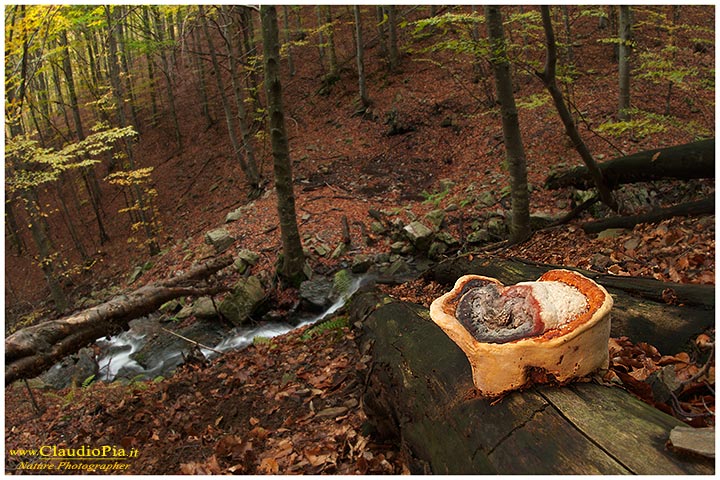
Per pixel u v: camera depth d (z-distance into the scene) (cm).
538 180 936
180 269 989
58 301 1113
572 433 149
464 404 191
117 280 1212
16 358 387
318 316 774
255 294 783
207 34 1291
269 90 755
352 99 1659
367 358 348
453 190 1070
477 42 522
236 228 1070
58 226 1756
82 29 1303
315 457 283
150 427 382
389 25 1686
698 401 189
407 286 615
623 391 166
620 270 399
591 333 157
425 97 1487
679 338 236
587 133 1030
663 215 468
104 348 779
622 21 962
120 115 1257
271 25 725
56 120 2355
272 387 401
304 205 1116
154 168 1733
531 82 1316
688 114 1031
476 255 532
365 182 1251
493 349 159
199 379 463
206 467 298
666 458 129
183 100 2047
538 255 544
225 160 1579
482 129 1270
